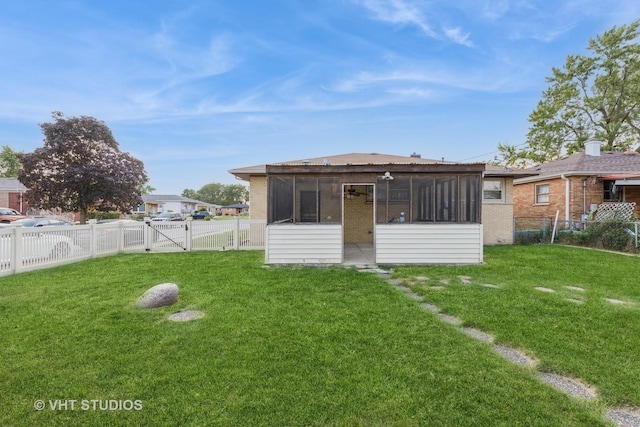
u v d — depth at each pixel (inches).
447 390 105.5
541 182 607.8
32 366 120.3
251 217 483.2
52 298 205.5
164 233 428.5
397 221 327.0
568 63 930.7
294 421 91.7
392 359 125.8
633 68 839.1
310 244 326.3
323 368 119.0
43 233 309.6
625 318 167.2
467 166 323.0
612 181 540.7
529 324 160.4
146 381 110.7
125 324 160.2
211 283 243.3
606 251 390.6
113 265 319.9
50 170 636.1
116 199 670.5
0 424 90.9
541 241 483.2
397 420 92.1
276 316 171.8
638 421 92.8
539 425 90.0
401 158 558.3
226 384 108.7
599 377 113.2
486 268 299.1
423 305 195.9
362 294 215.5
